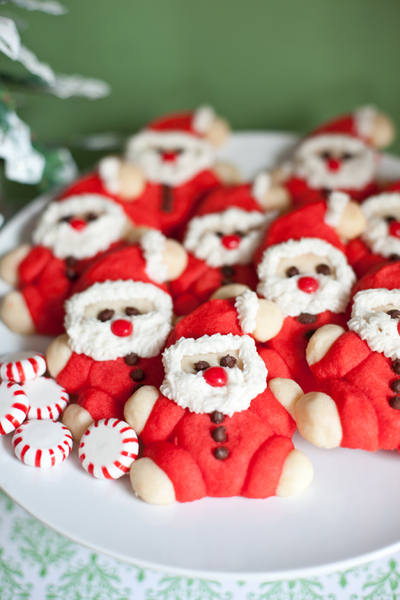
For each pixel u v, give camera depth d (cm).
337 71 51
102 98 53
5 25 37
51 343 36
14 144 40
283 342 35
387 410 31
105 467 31
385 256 38
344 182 43
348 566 29
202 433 31
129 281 36
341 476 32
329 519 30
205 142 47
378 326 33
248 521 30
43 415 34
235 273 39
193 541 30
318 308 35
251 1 48
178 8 49
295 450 31
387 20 48
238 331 34
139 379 34
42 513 31
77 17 49
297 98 52
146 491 30
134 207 42
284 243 37
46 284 39
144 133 46
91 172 46
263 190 42
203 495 31
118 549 29
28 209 44
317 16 49
